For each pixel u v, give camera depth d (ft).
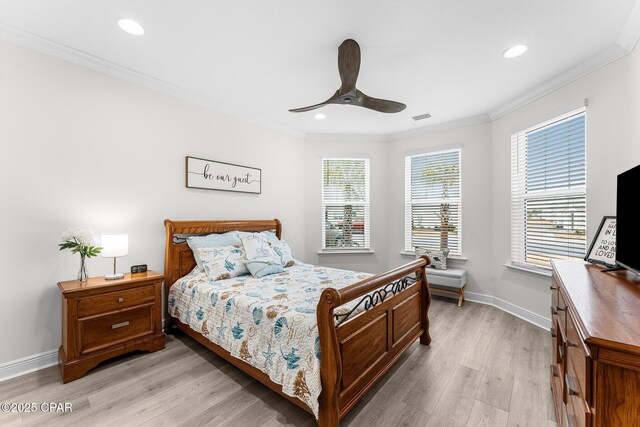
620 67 7.11
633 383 2.37
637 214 4.58
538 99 9.71
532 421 5.33
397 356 7.04
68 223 7.52
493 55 7.55
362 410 5.68
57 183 7.34
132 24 6.36
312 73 8.64
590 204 7.92
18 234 6.81
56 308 7.32
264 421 5.40
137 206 8.86
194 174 10.24
